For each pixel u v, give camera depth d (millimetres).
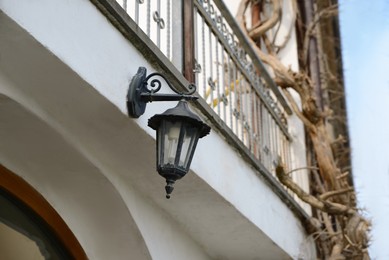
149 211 5293
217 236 5973
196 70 5188
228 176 5480
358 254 7113
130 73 4305
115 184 4809
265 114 6836
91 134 4438
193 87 4297
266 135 6758
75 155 4539
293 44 8844
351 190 7176
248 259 6426
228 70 5949
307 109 7648
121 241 5102
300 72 7949
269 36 8859
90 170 4680
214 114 5234
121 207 4930
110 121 4293
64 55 3730
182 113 4086
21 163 4598
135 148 4578
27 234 4781
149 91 4328
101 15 4074
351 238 7094
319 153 7629
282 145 7375
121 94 4191
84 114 4238
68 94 4039
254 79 6562
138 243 5113
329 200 7453
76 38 3838
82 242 5047
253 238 6031
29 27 3492
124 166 4801
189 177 5012
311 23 9453
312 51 9734
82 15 3906
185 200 5355
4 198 4617
